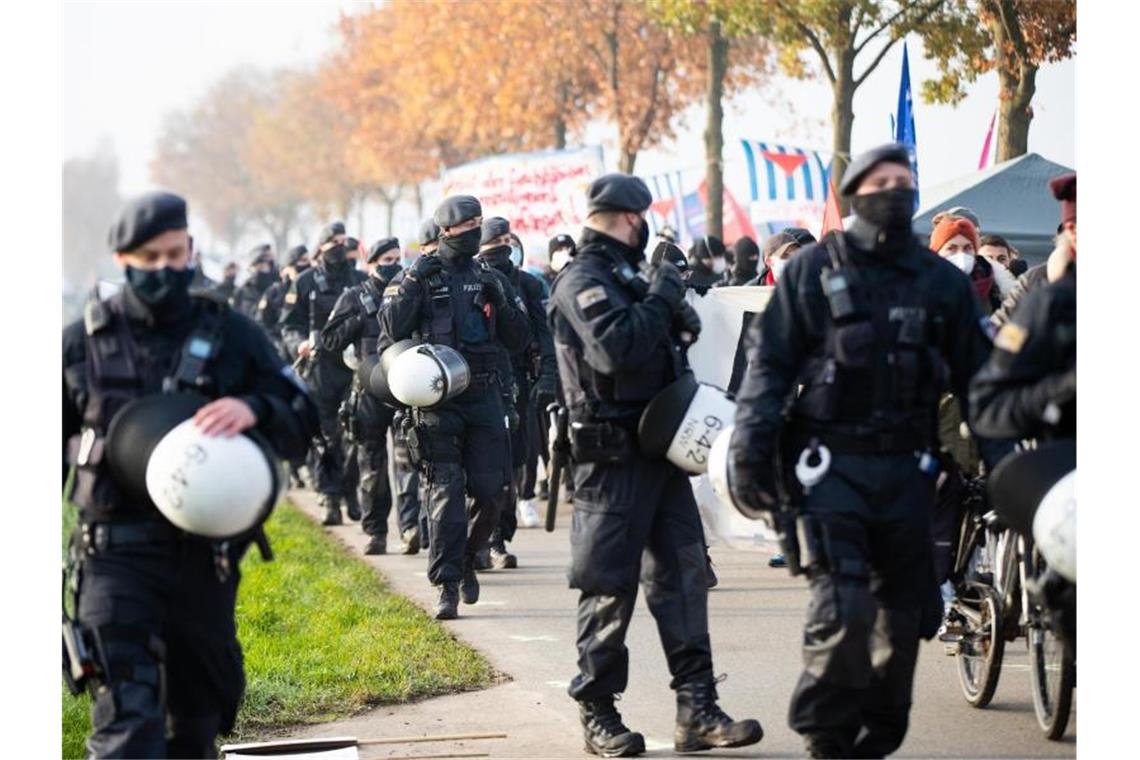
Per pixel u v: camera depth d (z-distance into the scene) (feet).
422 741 61.05
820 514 47.96
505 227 101.40
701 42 233.96
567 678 71.97
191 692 47.70
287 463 49.83
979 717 62.80
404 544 112.37
